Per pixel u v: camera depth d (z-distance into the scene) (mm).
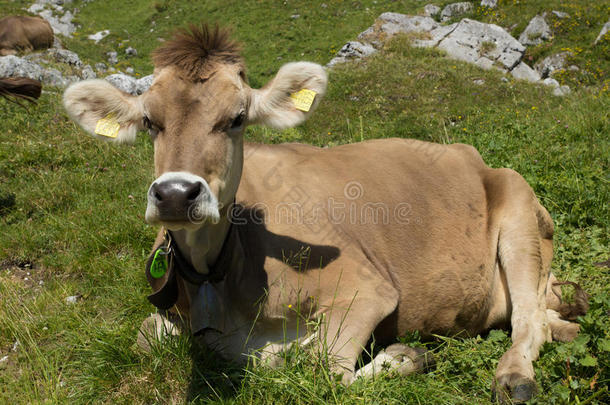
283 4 29156
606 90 12656
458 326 3664
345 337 2918
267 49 25438
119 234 4789
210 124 2588
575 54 21000
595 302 3045
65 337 3566
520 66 19484
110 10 31562
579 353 2775
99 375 3064
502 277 3795
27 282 4426
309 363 2834
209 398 2854
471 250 3676
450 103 11984
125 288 4059
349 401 2613
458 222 3738
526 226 3664
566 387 2607
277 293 3031
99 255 4602
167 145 2543
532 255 3609
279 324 3078
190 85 2602
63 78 11750
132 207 5273
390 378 2846
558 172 5469
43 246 4832
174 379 2988
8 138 7086
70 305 3916
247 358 3080
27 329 3486
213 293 2945
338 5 28500
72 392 3031
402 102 11852
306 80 2914
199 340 3152
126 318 3764
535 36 23172
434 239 3617
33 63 11266
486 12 25312
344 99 12312
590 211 4785
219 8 29688
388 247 3490
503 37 19875
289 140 8359
